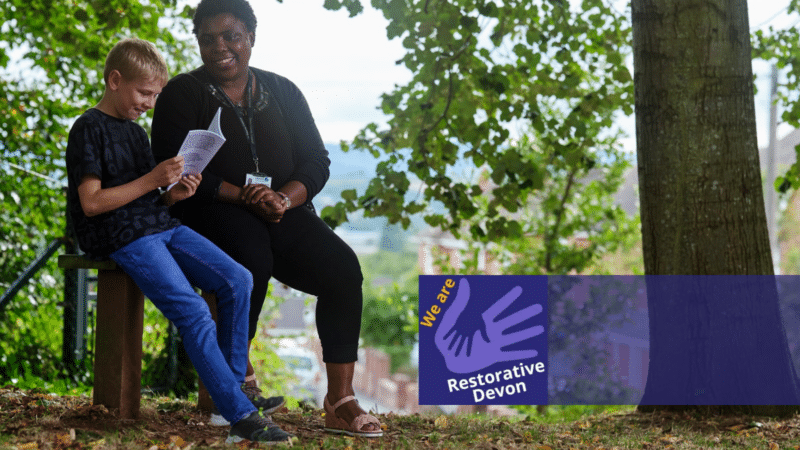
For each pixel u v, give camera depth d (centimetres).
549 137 732
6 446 292
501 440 396
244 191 360
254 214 368
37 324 669
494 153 690
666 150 501
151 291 316
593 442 414
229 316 335
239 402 320
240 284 332
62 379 591
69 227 601
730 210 491
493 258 1088
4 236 675
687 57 496
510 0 677
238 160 370
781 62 733
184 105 363
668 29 500
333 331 373
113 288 341
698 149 495
